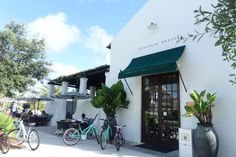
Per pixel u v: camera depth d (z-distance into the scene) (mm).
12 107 20422
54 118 18344
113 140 10680
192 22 9297
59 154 8297
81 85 15945
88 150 9203
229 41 2553
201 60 8766
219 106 8008
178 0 10055
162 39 10508
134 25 12219
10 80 15094
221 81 8055
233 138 7504
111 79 13172
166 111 10008
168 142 9703
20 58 16172
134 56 11875
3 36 15555
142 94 11266
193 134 7684
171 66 8930
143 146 10047
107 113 11352
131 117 11438
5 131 8586
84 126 12102
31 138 8953
